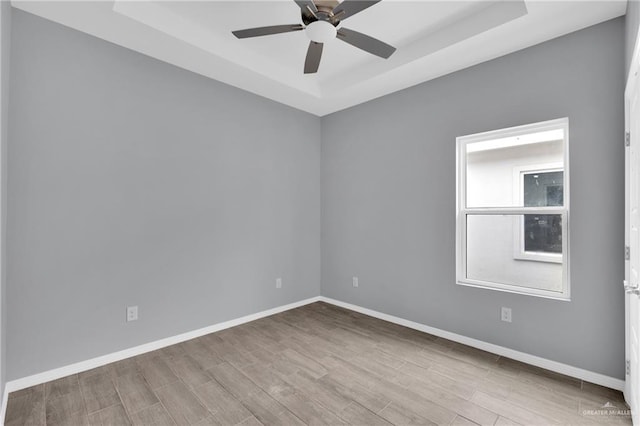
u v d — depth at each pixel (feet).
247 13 8.06
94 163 8.13
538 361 8.18
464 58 9.04
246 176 11.50
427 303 10.52
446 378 7.62
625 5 6.68
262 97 12.00
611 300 7.18
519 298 8.52
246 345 9.48
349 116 13.06
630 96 6.30
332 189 13.74
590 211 7.45
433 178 10.38
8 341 6.91
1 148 6.03
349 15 6.36
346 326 11.07
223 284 10.82
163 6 7.79
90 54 8.04
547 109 8.07
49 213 7.46
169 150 9.52
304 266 13.60
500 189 9.17
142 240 8.96
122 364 8.28
